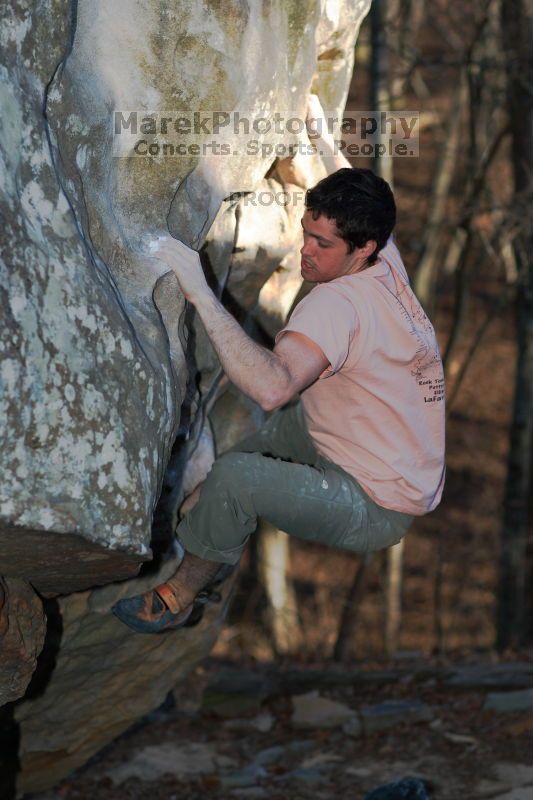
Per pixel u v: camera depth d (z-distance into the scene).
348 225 5.27
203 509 5.50
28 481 4.23
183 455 6.64
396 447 5.57
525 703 11.10
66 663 7.36
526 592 24.95
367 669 12.78
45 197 4.55
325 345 5.18
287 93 6.47
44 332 4.35
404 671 12.38
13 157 4.43
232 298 7.25
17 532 4.25
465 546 28.66
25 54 4.55
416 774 9.87
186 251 5.33
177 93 5.46
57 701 7.87
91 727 8.41
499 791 9.32
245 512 5.47
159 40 5.35
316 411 5.68
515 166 18.69
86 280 4.61
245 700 11.70
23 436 4.23
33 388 4.27
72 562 4.79
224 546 5.55
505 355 35.22
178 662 8.23
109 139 5.18
